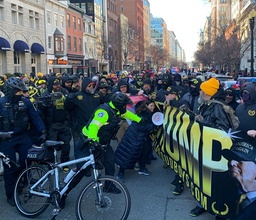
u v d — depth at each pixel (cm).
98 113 485
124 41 7669
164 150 617
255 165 394
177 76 1349
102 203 441
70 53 4925
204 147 448
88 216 443
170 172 710
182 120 536
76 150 523
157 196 572
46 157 488
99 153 466
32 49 3684
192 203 541
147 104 640
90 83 655
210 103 473
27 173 505
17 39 3391
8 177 534
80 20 5394
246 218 374
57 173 478
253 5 3928
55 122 698
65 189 473
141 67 10225
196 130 475
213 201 435
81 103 652
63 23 4684
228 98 708
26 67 3606
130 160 633
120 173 654
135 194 582
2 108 523
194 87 743
